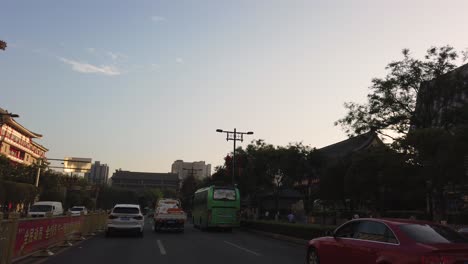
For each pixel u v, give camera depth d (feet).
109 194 388.16
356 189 82.74
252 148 141.79
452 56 80.43
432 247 23.97
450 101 80.53
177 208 96.43
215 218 106.93
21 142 269.23
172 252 50.78
